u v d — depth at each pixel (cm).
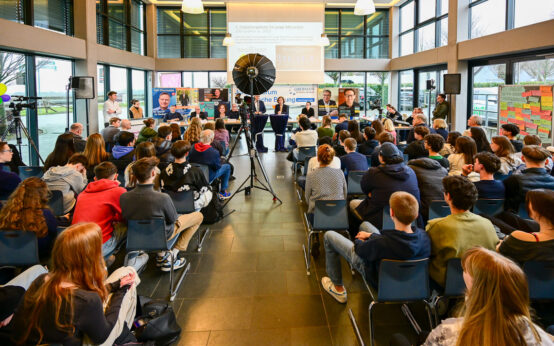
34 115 768
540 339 110
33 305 156
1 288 193
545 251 201
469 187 216
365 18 1384
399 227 218
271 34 1314
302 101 1340
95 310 159
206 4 1330
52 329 154
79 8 877
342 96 1298
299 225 463
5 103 696
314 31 1320
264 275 340
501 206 303
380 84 1416
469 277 123
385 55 1406
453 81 920
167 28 1362
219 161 470
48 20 796
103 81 1064
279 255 380
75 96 811
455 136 493
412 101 1290
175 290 307
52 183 344
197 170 366
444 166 385
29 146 763
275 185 654
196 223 348
